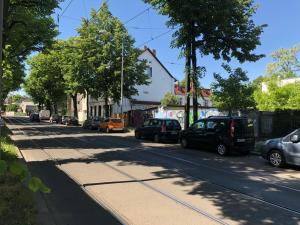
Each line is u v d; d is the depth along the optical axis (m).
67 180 10.38
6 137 20.34
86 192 8.98
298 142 13.04
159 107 38.69
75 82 41.28
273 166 13.79
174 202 8.09
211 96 25.11
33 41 29.11
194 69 22.33
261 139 24.16
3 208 6.41
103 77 40.78
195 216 7.05
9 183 8.45
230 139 16.86
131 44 41.19
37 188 3.35
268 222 6.70
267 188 9.67
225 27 20.70
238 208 7.64
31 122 63.78
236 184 10.15
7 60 29.06
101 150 18.05
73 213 7.19
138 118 42.88
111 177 10.85
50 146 19.86
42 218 6.40
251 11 21.52
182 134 19.98
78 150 17.94
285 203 8.09
